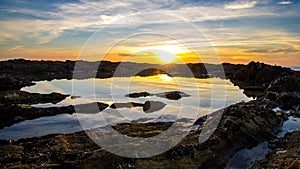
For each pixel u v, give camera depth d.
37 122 56.81
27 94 83.06
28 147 40.19
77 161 32.56
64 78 143.00
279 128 50.34
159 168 31.34
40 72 151.12
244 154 38.28
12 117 59.28
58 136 45.25
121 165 31.47
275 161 35.19
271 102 68.25
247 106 58.38
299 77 93.06
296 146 39.69
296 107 65.06
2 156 35.94
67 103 72.75
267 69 133.12
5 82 98.44
